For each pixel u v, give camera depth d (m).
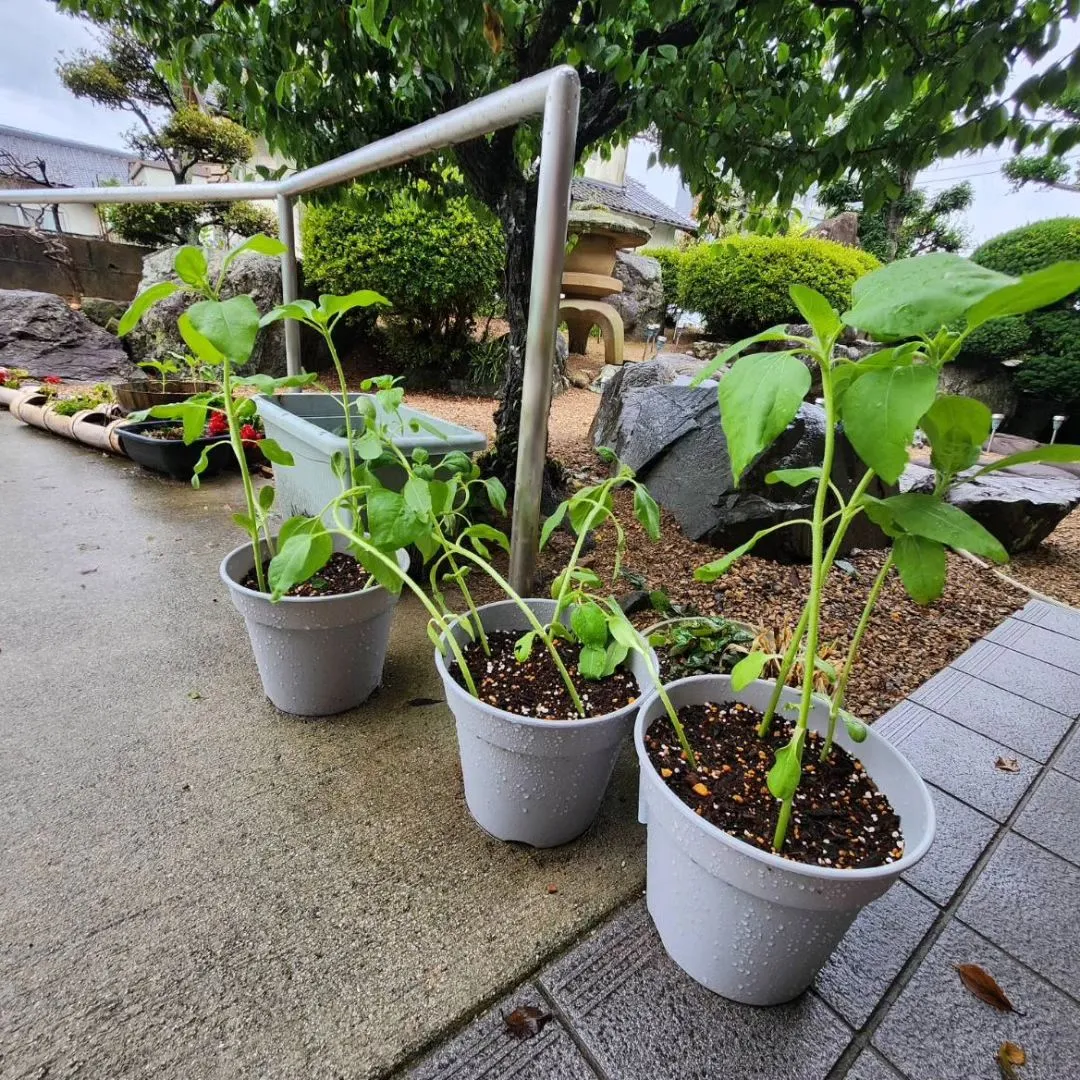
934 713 1.57
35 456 3.16
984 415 0.66
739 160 2.09
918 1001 0.88
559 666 1.02
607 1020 0.83
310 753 1.27
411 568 1.92
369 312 5.06
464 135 1.47
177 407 1.28
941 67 1.75
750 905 0.77
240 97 1.94
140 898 0.94
